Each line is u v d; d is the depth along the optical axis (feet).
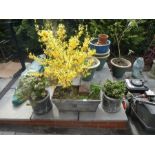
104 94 8.33
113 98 8.06
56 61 7.15
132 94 9.01
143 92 9.17
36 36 13.06
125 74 12.24
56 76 7.30
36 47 13.73
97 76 10.80
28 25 12.78
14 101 9.05
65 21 12.62
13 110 8.91
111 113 8.65
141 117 8.27
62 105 8.34
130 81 9.60
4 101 9.40
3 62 13.25
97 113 8.66
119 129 8.59
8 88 10.21
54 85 8.13
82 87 8.55
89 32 12.90
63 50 7.25
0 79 11.49
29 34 12.98
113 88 8.21
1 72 12.17
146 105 7.93
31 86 7.86
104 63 11.20
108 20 12.74
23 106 9.11
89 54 7.24
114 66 11.25
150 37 13.24
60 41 7.37
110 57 14.15
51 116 8.56
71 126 8.69
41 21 12.44
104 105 8.58
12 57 13.55
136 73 11.75
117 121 8.38
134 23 11.57
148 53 13.42
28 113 8.74
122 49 14.05
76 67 7.35
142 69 11.94
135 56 14.16
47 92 8.59
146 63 13.29
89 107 8.41
